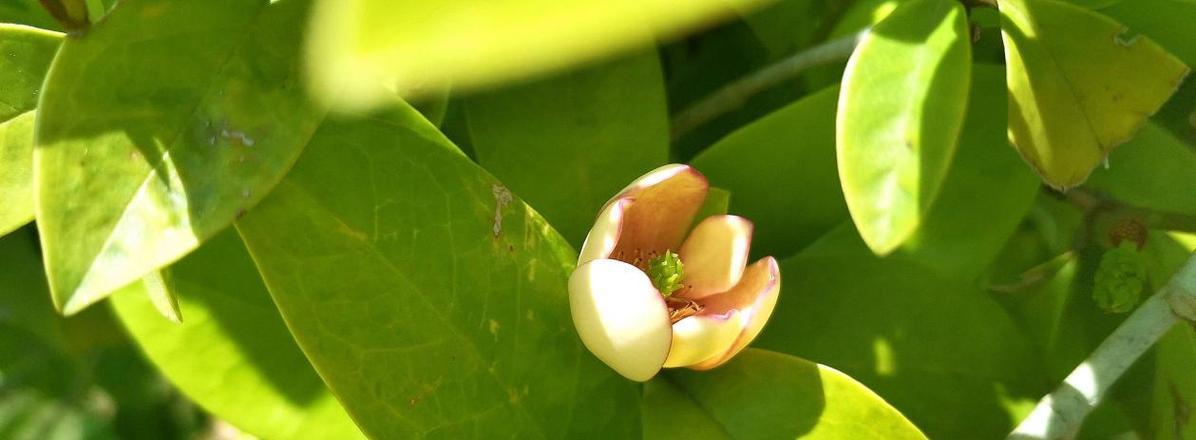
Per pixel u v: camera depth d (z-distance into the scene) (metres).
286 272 0.34
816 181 0.39
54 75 0.33
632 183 0.37
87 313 0.43
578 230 0.38
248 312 0.38
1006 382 0.39
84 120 0.33
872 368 0.39
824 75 0.42
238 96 0.34
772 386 0.37
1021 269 0.42
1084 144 0.37
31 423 0.43
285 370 0.39
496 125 0.39
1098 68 0.37
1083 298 0.41
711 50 0.43
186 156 0.33
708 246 0.38
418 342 0.35
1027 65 0.37
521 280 0.36
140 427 0.44
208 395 0.38
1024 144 0.36
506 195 0.36
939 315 0.39
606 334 0.36
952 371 0.39
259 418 0.39
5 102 0.36
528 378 0.36
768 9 0.42
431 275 0.35
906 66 0.35
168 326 0.38
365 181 0.35
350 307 0.35
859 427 0.37
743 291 0.37
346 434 0.39
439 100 0.37
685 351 0.36
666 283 0.37
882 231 0.34
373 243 0.35
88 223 0.33
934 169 0.35
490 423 0.36
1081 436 0.40
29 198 0.36
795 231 0.40
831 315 0.39
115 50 0.34
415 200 0.35
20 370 0.43
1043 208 0.42
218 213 0.33
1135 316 0.37
